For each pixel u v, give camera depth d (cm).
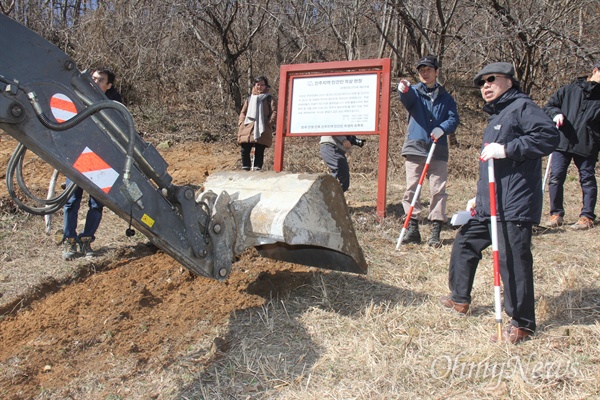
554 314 447
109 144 349
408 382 364
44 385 374
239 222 425
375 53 2023
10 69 315
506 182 401
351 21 1600
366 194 912
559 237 670
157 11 1448
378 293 498
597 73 690
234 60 1529
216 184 479
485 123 1736
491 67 410
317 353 400
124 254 609
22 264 577
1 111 305
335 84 752
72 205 580
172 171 1015
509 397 346
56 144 328
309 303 479
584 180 709
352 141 786
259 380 369
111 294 506
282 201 422
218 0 1464
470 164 1138
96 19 1461
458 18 1415
